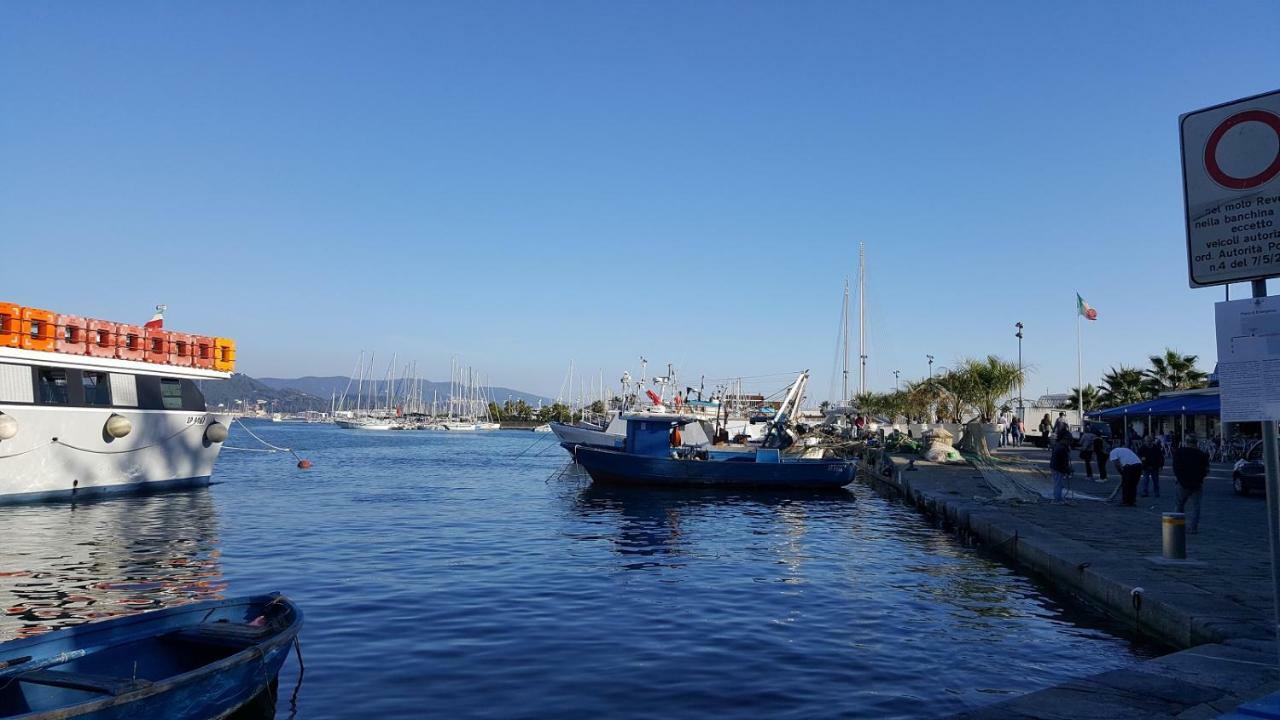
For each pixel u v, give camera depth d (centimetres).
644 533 2309
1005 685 961
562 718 848
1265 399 470
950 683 967
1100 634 1180
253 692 844
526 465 5744
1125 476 2266
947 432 4172
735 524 2552
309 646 1112
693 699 908
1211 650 837
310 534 2219
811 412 9412
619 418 5312
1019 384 5722
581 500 3266
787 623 1256
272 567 1722
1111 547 1543
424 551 1938
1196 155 511
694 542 2144
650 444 3953
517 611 1326
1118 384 7012
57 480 2920
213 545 2022
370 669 1009
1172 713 657
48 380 2881
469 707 880
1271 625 939
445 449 8906
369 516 2647
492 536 2209
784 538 2233
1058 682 970
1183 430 4306
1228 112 499
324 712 862
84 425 2989
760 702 899
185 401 3475
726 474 3678
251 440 11400
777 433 4556
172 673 890
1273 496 468
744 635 1184
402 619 1267
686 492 3634
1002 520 1958
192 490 3484
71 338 2961
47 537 2150
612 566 1756
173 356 3409
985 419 5803
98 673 845
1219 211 499
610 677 984
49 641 830
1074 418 6862
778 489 3675
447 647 1111
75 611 1364
